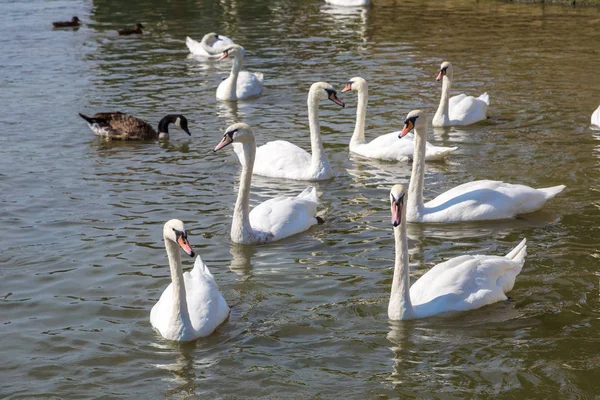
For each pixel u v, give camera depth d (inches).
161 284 512.1
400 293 460.4
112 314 474.0
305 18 1644.9
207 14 1724.9
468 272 478.9
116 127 860.0
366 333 449.7
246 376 408.5
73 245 571.2
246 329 455.5
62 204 653.9
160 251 561.6
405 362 420.8
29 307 482.3
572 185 684.1
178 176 732.0
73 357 427.2
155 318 458.3
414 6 1759.4
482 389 395.9
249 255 557.9
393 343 438.9
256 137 855.7
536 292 495.2
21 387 399.9
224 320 465.4
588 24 1482.5
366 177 729.0
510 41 1349.7
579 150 782.5
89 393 394.6
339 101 713.6
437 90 1041.5
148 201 662.5
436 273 483.8
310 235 593.9
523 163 748.0
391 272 527.2
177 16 1701.5
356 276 521.3
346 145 828.6
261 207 605.9
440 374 409.7
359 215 633.6
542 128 866.1
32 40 1428.4
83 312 476.1
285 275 524.7
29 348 436.1
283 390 396.2
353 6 1788.9
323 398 389.4
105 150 818.8
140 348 436.1
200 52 1310.3
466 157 774.5
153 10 1782.7
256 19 1651.1
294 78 1133.7
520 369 413.1
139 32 1508.4
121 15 1717.5
